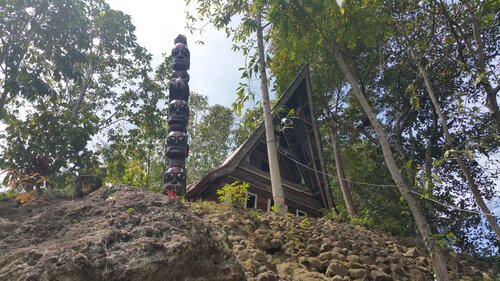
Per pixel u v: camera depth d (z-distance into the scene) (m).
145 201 3.91
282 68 17.52
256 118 17.41
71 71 13.38
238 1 11.42
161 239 3.41
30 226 3.60
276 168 12.02
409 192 7.16
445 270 6.48
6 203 4.15
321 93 18.47
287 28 9.21
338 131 20.14
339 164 18.55
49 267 2.83
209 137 29.42
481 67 7.35
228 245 3.88
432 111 15.59
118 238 3.29
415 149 17.59
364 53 16.09
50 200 4.32
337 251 8.44
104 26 21.86
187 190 15.38
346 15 9.07
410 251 10.35
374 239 10.86
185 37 14.91
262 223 9.13
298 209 17.14
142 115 22.44
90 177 4.60
